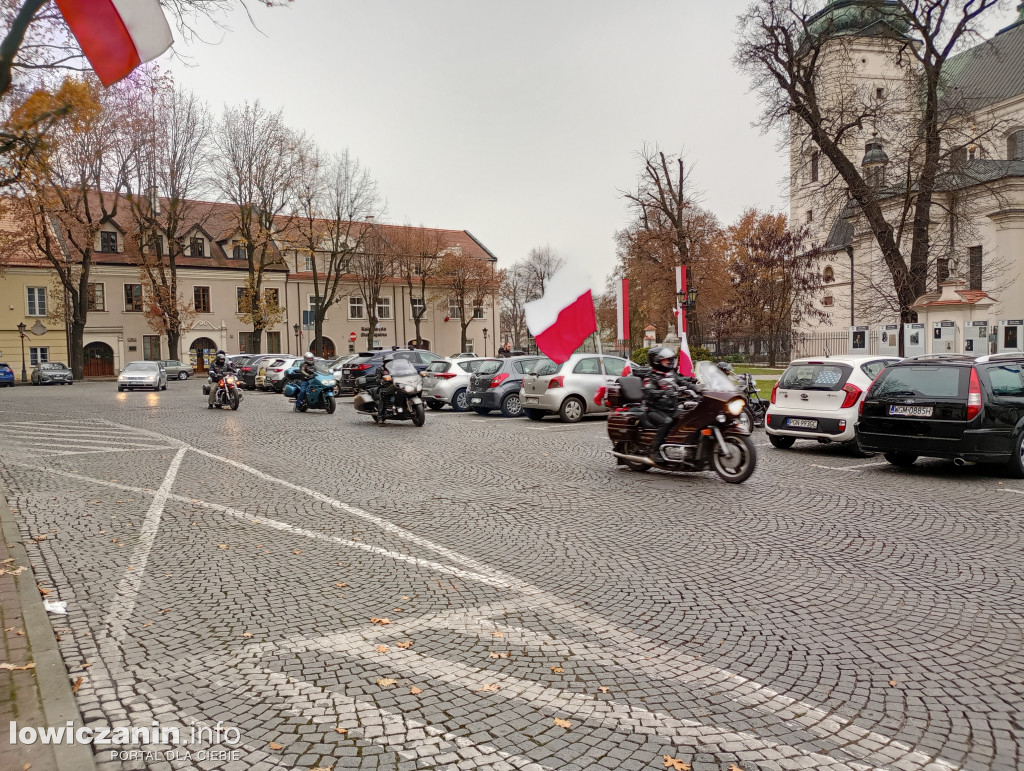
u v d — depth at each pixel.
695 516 6.69
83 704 3.12
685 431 8.36
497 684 3.30
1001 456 8.25
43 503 7.38
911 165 23.06
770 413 11.02
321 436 13.27
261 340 53.88
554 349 13.02
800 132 26.05
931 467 9.44
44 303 46.03
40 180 15.06
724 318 47.09
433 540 5.91
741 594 4.54
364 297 54.88
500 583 4.80
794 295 46.19
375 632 3.94
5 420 16.64
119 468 9.62
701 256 40.44
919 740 2.79
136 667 3.50
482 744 2.79
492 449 11.37
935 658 3.55
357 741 2.81
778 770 2.60
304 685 3.30
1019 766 2.60
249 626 4.04
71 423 15.92
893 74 39.50
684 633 3.91
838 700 3.12
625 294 17.42
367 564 5.24
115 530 6.27
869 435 9.02
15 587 4.62
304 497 7.67
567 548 5.64
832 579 4.82
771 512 6.82
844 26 34.16
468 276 60.06
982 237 35.09
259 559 5.38
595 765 2.63
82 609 4.32
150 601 4.46
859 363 10.40
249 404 22.16
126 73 3.94
